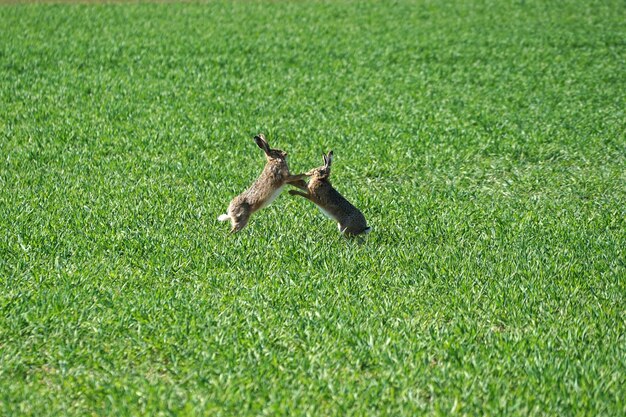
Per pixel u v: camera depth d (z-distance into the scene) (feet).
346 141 183.62
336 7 372.99
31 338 93.81
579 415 78.69
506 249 122.42
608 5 380.17
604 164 171.12
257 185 121.08
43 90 225.97
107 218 132.05
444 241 125.90
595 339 95.14
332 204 123.13
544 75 256.11
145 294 104.06
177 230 127.34
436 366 87.86
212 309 100.68
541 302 104.73
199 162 166.71
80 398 82.48
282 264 115.24
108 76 244.22
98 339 93.30
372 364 88.89
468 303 103.35
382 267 114.32
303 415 78.64
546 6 377.71
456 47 295.28
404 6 377.50
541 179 159.53
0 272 110.22
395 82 244.63
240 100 219.61
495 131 193.47
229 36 306.76
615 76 253.24
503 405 80.33
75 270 111.24
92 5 370.53
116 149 174.29
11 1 383.24
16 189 147.43
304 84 239.71
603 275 112.98
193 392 83.15
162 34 307.78
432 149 178.50
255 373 86.22
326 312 100.07
